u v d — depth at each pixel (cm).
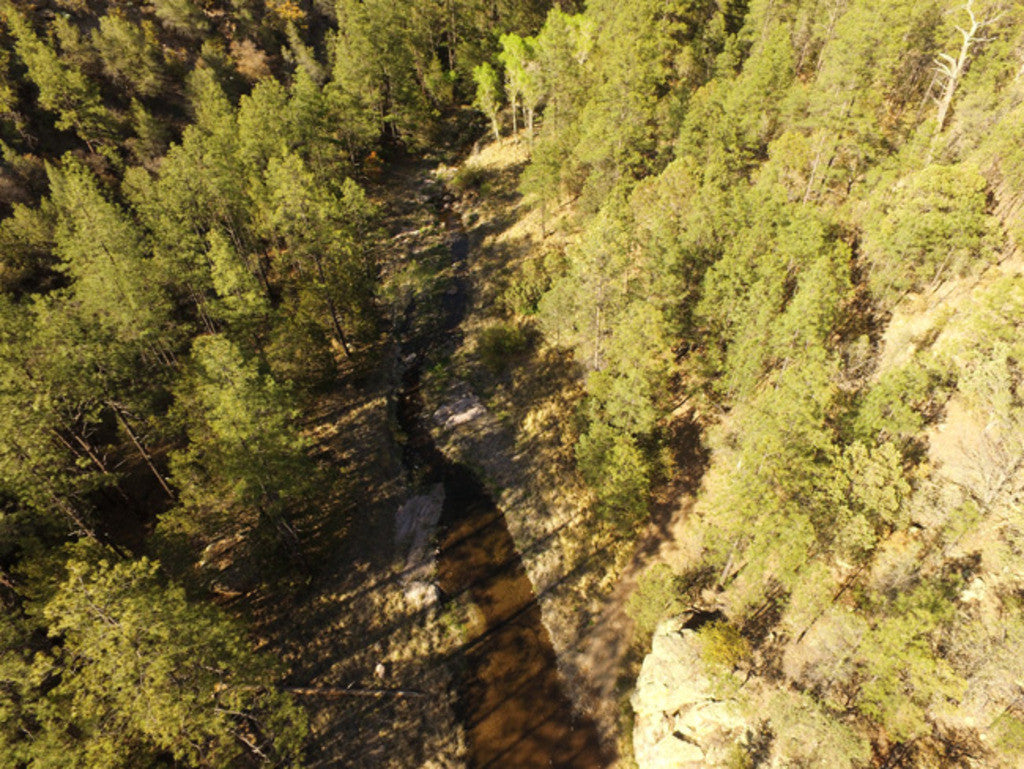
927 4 4812
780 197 4006
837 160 4516
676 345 4850
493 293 6338
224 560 3991
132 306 4216
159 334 4475
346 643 3722
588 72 6975
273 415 3409
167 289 5428
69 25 7706
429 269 6881
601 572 4003
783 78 5081
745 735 2906
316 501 4431
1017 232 3309
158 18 8800
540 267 5984
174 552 3544
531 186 6384
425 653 3722
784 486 2791
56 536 3772
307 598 3900
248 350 4328
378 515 4481
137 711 2303
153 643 2395
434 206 7944
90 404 3906
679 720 3119
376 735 3356
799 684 2944
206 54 8450
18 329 3816
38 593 3042
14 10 7569
